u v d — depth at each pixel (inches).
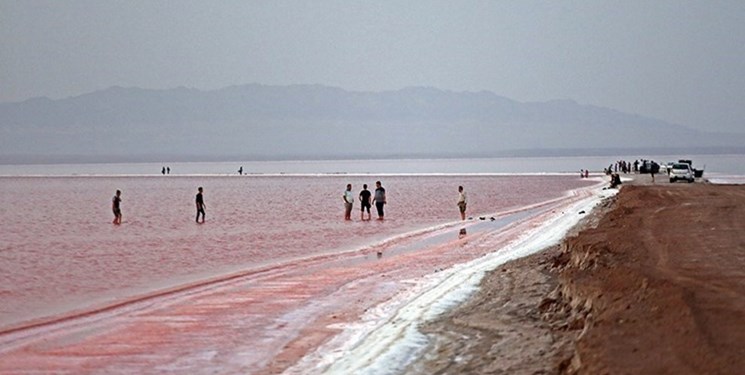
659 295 806.5
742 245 1284.4
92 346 923.4
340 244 2049.7
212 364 834.8
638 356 612.1
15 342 949.8
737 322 699.4
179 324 1039.6
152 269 1603.1
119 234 2416.3
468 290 1166.3
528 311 974.4
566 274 1047.0
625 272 963.3
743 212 1999.3
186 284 1393.9
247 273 1525.6
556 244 1720.0
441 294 1142.3
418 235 2249.0
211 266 1641.2
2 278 1487.5
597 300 848.3
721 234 1461.6
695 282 897.5
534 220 2603.3
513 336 845.8
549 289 1103.0
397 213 3179.1
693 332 664.4
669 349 624.7
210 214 3255.4
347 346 882.8
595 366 599.2
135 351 895.7
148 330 1005.2
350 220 2856.8
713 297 805.9
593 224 2064.5
